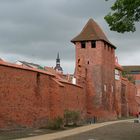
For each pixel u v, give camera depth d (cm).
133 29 2841
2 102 3688
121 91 10031
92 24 8006
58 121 4641
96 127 4759
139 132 3806
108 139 3003
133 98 11875
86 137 3173
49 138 3044
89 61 7781
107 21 2870
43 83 4666
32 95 4344
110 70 8438
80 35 7919
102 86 7744
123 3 2783
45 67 8325
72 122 5466
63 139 2964
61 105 5003
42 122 4591
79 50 7869
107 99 8081
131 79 12950
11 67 3866
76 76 7606
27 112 4206
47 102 4784
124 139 3031
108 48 8319
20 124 4031
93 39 7756
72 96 6125
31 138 3044
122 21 2827
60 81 5347
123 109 10144
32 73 4356
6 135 3331
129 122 6216
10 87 3841
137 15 2806
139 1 2717
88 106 7600
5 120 3738
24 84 4150
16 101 3962
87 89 7656
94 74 7731
